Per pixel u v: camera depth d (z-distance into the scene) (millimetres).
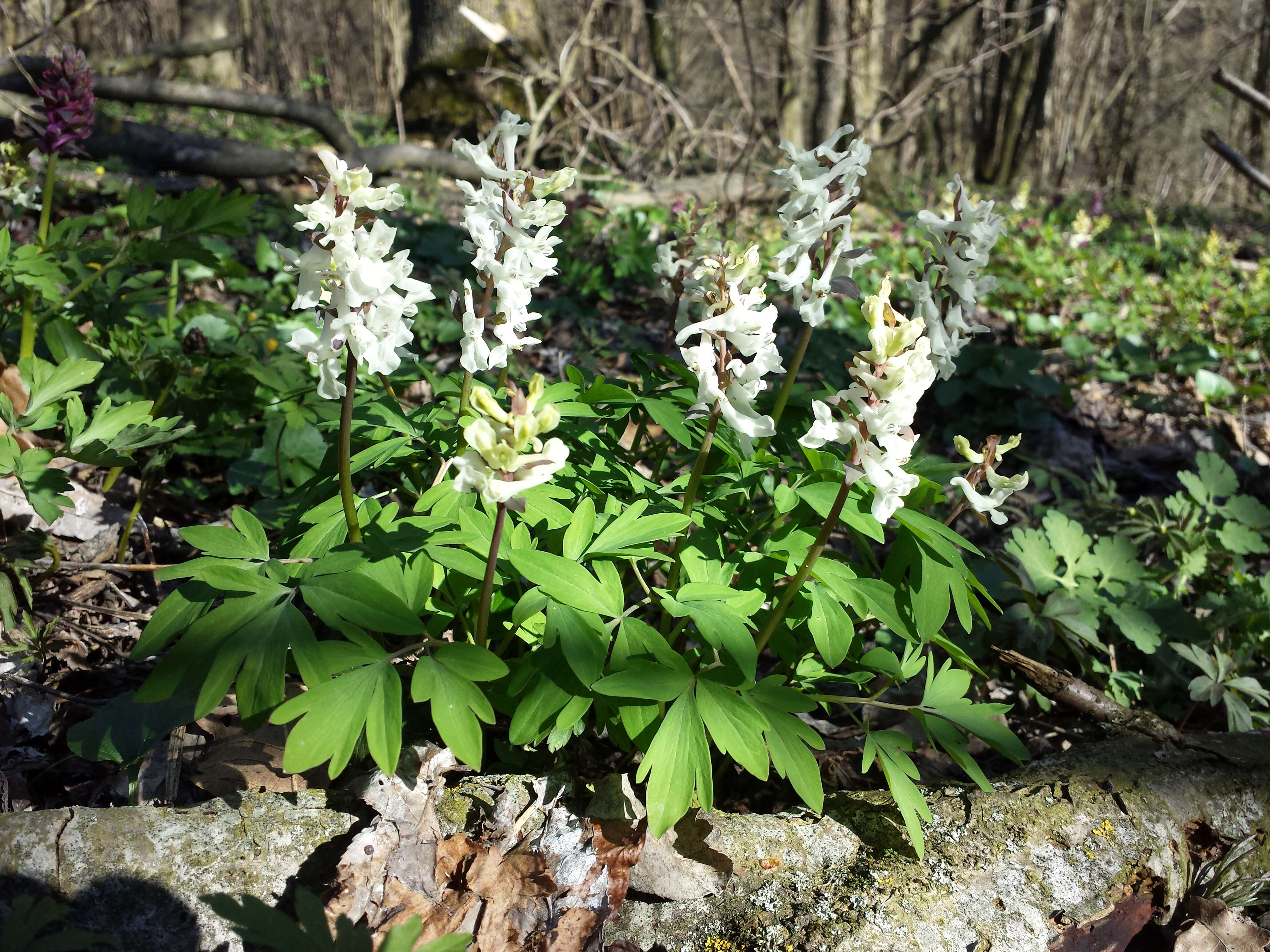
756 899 286
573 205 1209
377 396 370
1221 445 790
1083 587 465
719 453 377
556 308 922
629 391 357
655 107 1751
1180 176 4512
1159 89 4367
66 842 253
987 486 608
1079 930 301
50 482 337
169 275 706
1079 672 472
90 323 593
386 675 256
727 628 280
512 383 349
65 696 333
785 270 332
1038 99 3473
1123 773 351
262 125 2152
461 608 315
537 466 246
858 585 301
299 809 279
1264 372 1019
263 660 252
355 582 267
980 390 835
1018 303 1187
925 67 1606
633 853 284
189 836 264
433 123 1934
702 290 333
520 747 323
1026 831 319
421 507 312
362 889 260
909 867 300
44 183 961
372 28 3299
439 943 221
